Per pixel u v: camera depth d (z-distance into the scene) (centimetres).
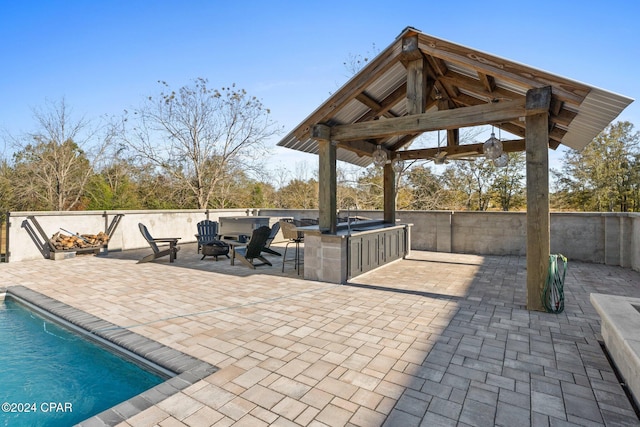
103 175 1767
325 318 393
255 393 236
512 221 862
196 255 901
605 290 531
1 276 634
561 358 291
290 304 450
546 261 413
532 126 410
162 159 1741
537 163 410
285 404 223
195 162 1767
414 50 449
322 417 210
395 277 617
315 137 547
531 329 359
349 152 746
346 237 574
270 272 671
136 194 1752
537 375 262
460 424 203
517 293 505
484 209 2002
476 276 625
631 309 289
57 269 704
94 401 272
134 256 886
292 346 316
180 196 1792
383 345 318
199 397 231
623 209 1998
